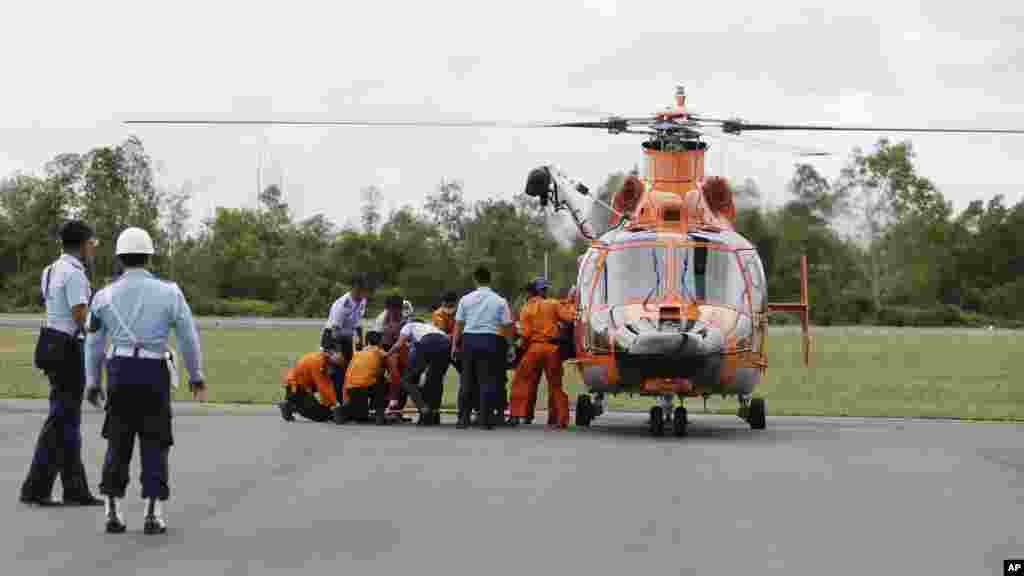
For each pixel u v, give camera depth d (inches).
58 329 567.8
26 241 5329.7
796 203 5620.1
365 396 957.8
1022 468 702.5
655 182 1037.8
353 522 521.0
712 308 924.0
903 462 728.3
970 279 5876.0
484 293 943.7
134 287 512.4
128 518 533.6
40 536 494.0
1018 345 3043.8
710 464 708.7
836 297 5300.2
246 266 5083.7
